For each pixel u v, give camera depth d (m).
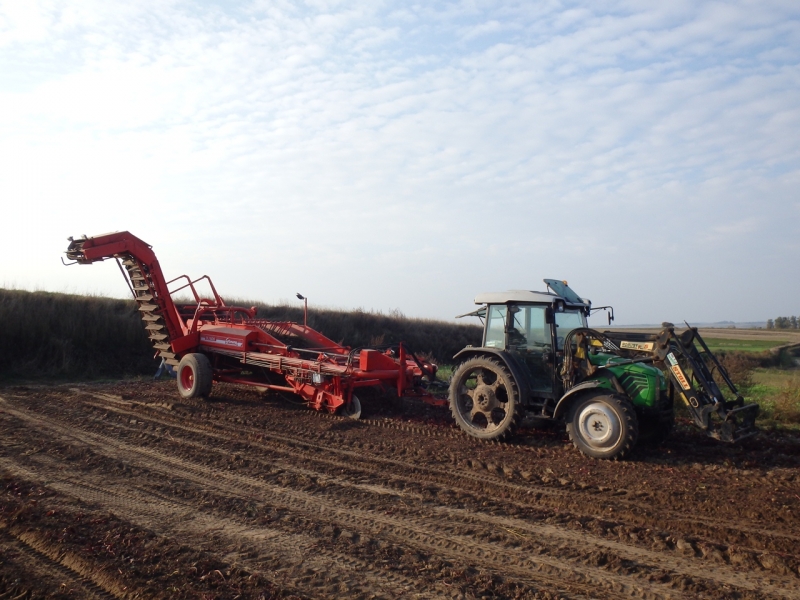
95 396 10.48
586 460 7.01
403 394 9.51
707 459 7.20
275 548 4.35
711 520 5.09
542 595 3.71
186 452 6.96
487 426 8.14
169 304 11.03
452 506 5.37
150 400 10.16
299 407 9.91
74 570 3.97
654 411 7.44
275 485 5.87
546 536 4.68
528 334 8.15
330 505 5.33
